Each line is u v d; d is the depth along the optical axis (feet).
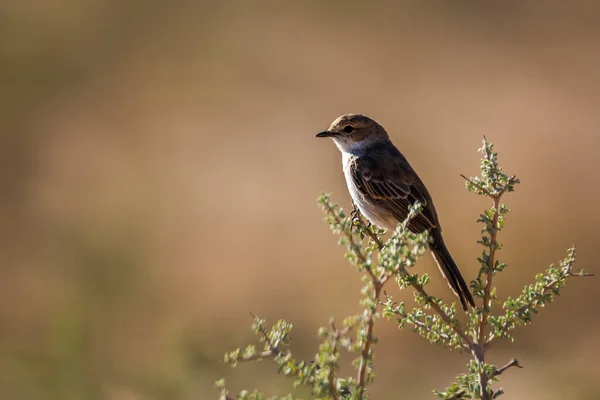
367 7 103.45
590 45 90.48
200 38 98.43
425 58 89.71
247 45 96.12
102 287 44.27
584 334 44.06
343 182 61.41
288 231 53.31
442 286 44.91
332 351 14.94
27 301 45.78
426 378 39.83
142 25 101.19
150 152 71.87
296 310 46.21
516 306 18.39
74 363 34.06
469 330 19.07
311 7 103.14
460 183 56.49
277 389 31.83
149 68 92.84
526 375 38.55
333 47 94.53
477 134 66.13
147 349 37.63
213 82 87.81
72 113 84.17
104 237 52.06
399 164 33.47
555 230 50.03
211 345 39.19
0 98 86.22
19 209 61.62
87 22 99.91
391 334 44.09
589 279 47.55
